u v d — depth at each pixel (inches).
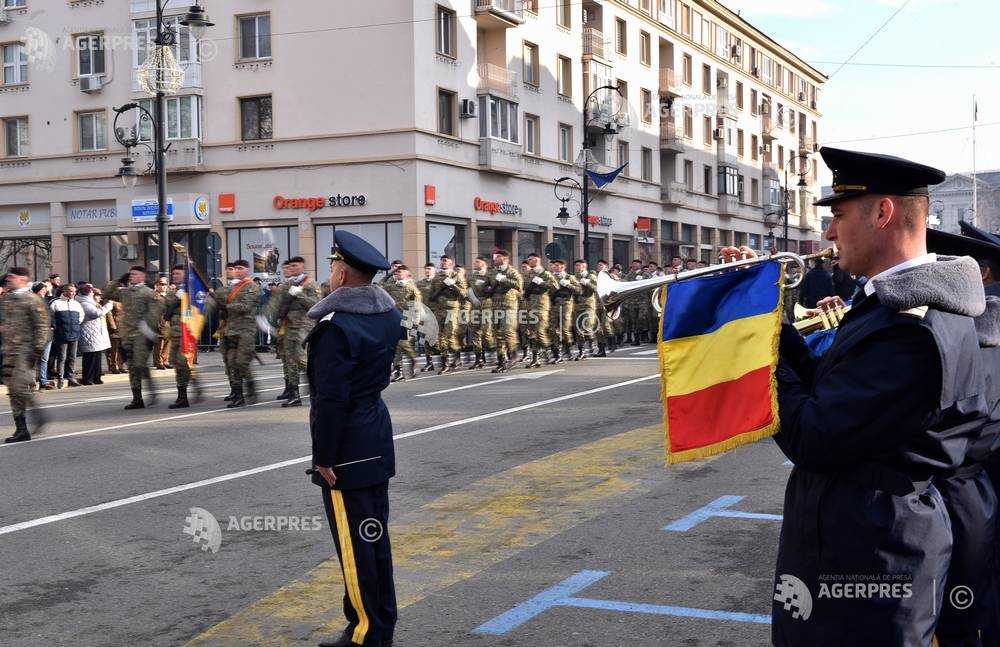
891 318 94.6
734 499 278.5
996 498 134.6
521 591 203.6
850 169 100.0
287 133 1235.2
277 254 1243.2
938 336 91.7
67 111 1317.7
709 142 2108.8
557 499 285.1
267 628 186.9
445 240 1250.0
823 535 99.6
